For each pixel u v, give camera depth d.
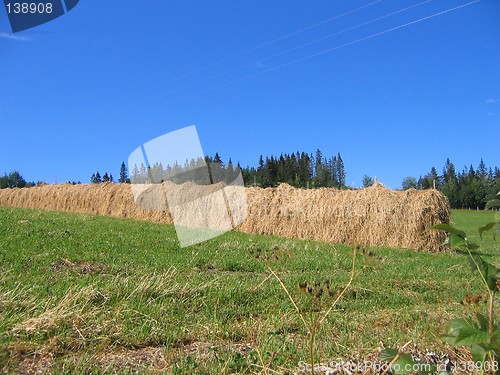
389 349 3.23
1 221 17.48
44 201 39.62
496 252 17.09
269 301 7.05
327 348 4.84
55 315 5.18
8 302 5.70
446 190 64.44
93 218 26.03
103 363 4.42
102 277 8.05
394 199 17.84
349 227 18.59
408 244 17.16
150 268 9.21
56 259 9.61
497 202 3.07
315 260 11.63
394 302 7.66
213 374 4.17
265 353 4.64
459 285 9.39
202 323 5.72
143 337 5.06
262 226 20.66
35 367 4.21
